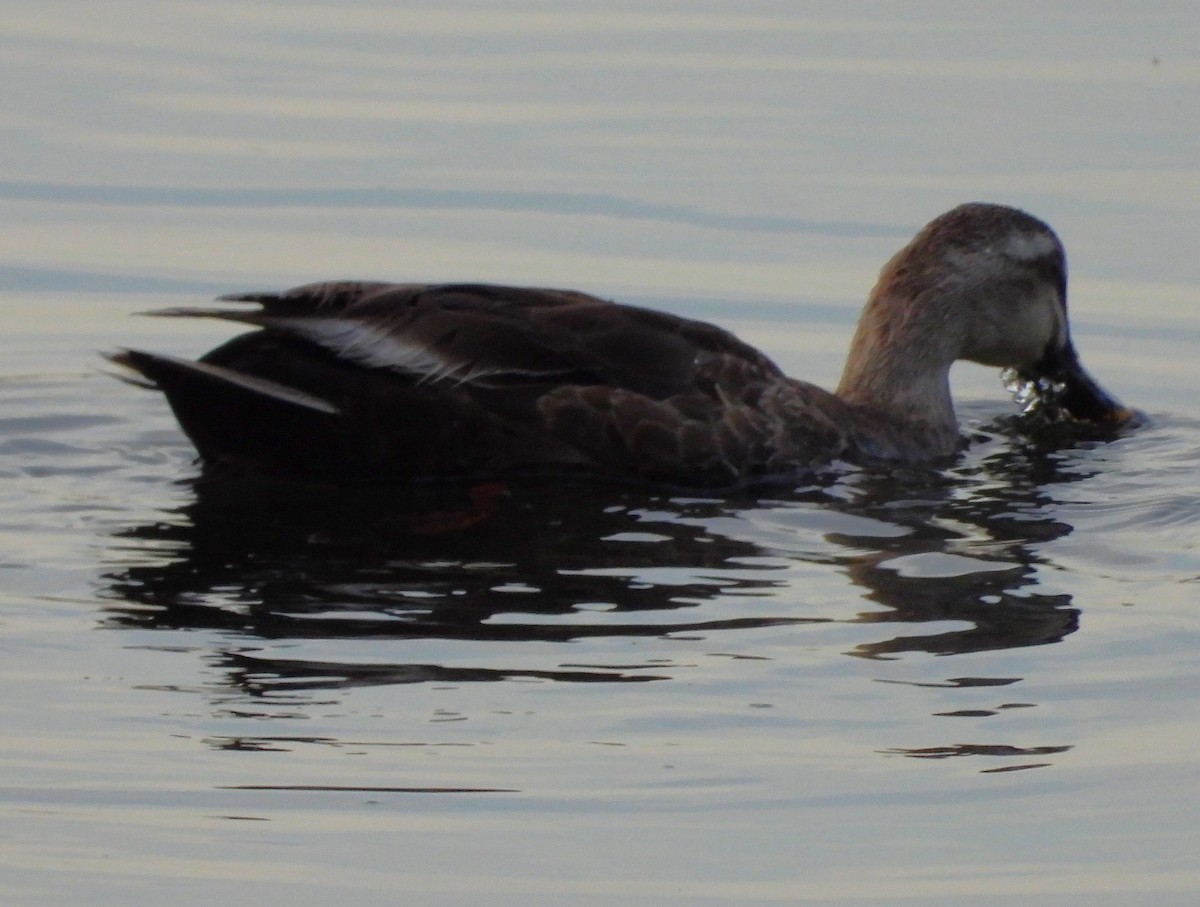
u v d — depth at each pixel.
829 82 25.16
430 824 9.47
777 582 12.37
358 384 13.79
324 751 10.04
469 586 12.18
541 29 27.27
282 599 11.91
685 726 10.39
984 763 10.11
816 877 9.17
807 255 20.00
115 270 19.50
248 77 24.98
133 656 11.03
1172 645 11.45
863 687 10.88
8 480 14.22
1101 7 28.59
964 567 12.71
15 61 25.17
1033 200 21.16
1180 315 18.92
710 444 14.24
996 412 17.34
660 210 21.11
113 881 8.99
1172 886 9.11
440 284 14.38
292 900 8.89
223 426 13.91
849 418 15.37
